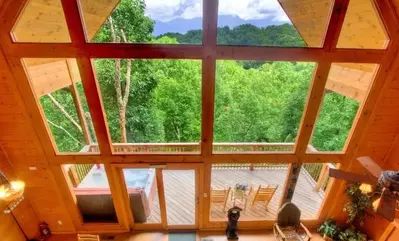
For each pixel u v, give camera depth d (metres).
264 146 5.93
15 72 4.04
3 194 3.43
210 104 4.44
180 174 7.82
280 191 7.16
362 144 4.95
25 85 4.17
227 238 5.80
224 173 7.83
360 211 5.21
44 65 4.52
